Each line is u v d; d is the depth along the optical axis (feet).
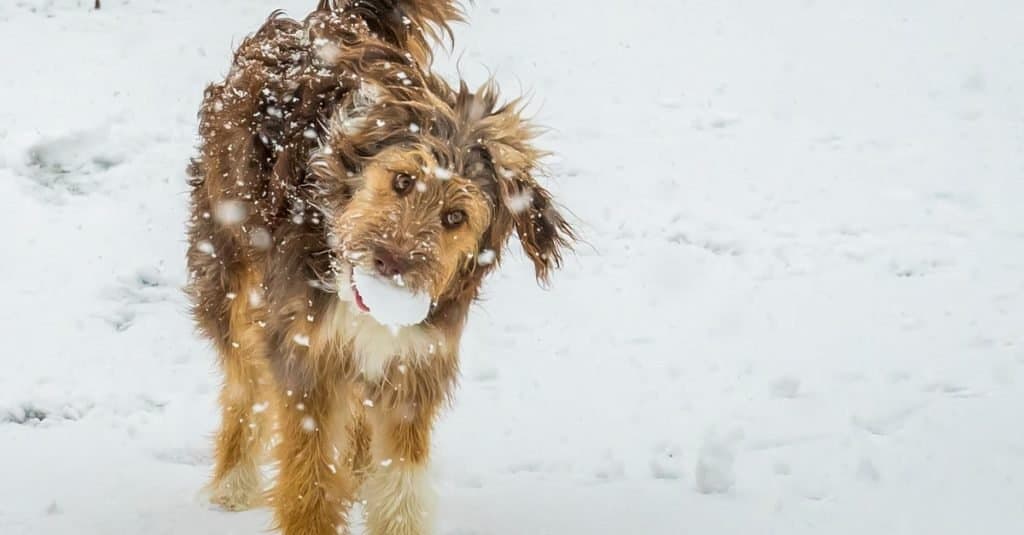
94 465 24.30
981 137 49.01
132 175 42.22
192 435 26.13
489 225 18.56
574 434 26.48
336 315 19.08
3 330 31.12
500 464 24.97
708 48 60.80
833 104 53.06
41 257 35.83
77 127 44.27
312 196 18.85
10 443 25.18
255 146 20.80
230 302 22.97
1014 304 33.65
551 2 68.59
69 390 27.99
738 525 21.81
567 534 21.53
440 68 55.67
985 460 23.73
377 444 21.11
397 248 17.11
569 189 43.60
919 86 55.21
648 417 27.30
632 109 52.19
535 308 34.50
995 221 40.75
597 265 37.70
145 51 55.31
